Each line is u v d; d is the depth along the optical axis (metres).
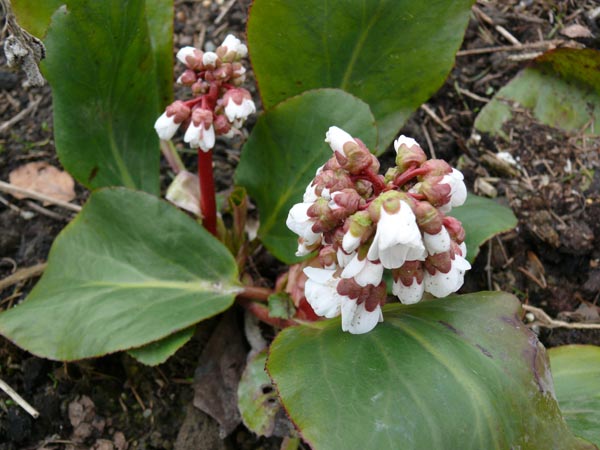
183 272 0.27
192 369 0.29
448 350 0.19
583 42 0.36
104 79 0.27
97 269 0.27
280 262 0.32
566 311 0.30
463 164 0.34
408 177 0.18
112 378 0.28
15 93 0.36
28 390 0.28
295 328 0.22
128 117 0.29
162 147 0.32
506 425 0.18
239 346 0.29
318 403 0.18
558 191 0.32
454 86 0.36
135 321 0.25
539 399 0.19
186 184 0.29
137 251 0.27
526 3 0.38
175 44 0.38
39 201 0.33
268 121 0.27
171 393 0.28
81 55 0.25
